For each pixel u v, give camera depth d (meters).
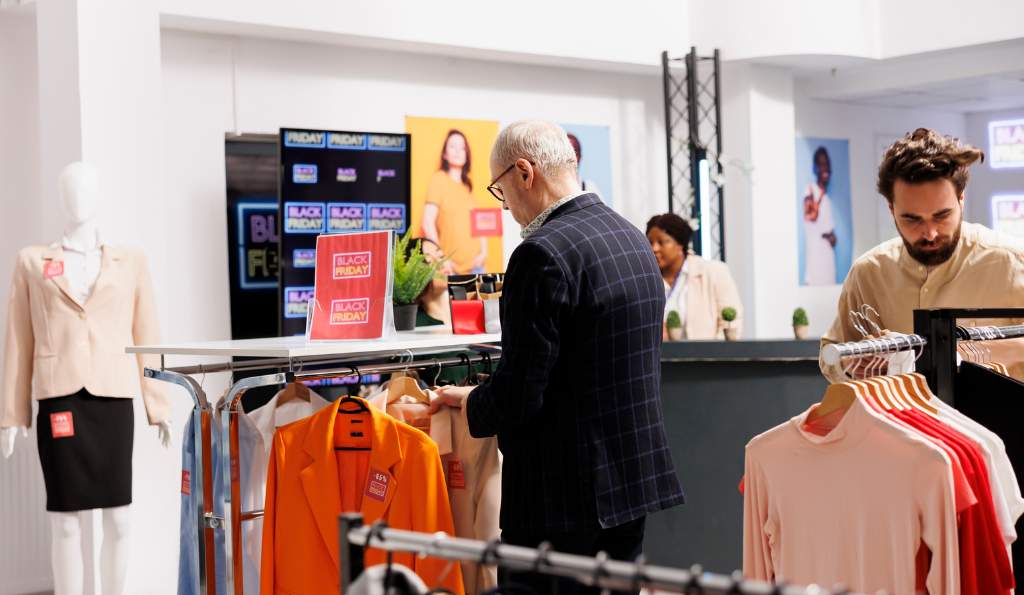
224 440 2.84
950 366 2.49
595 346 2.45
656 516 4.36
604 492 2.45
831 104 9.97
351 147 6.15
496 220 7.51
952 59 8.55
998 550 2.23
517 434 2.52
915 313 2.54
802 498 2.36
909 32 8.10
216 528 2.90
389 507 2.89
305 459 2.92
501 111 7.64
